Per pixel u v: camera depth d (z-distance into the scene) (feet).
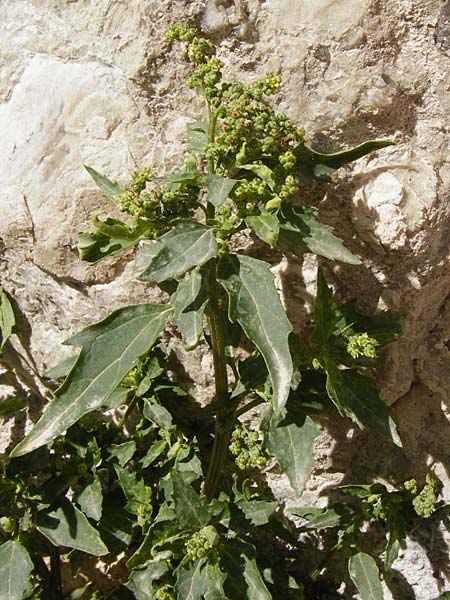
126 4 1.15
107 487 1.44
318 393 1.17
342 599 1.46
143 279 0.95
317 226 1.05
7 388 1.51
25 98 1.23
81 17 1.18
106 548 1.22
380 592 1.27
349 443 1.37
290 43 1.13
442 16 1.12
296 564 1.45
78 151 1.21
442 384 1.32
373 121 1.15
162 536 1.15
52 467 1.35
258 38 1.14
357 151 1.08
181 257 0.96
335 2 1.11
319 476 1.41
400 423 1.35
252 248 1.22
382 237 1.16
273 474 1.41
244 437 1.24
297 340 1.15
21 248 1.29
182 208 1.03
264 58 1.14
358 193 1.16
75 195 1.22
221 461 1.24
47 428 1.01
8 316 1.34
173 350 1.32
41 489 1.26
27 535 1.27
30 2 1.20
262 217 0.99
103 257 1.06
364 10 1.11
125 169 1.20
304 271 1.23
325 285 1.11
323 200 1.18
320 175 1.09
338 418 1.34
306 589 1.44
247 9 1.12
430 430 1.35
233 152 1.04
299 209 1.06
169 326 1.28
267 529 1.41
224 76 1.16
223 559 1.16
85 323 1.33
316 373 1.19
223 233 1.02
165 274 0.95
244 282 1.01
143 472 1.36
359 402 1.14
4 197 1.25
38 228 1.25
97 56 1.18
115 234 1.04
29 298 1.38
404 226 1.16
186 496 1.12
